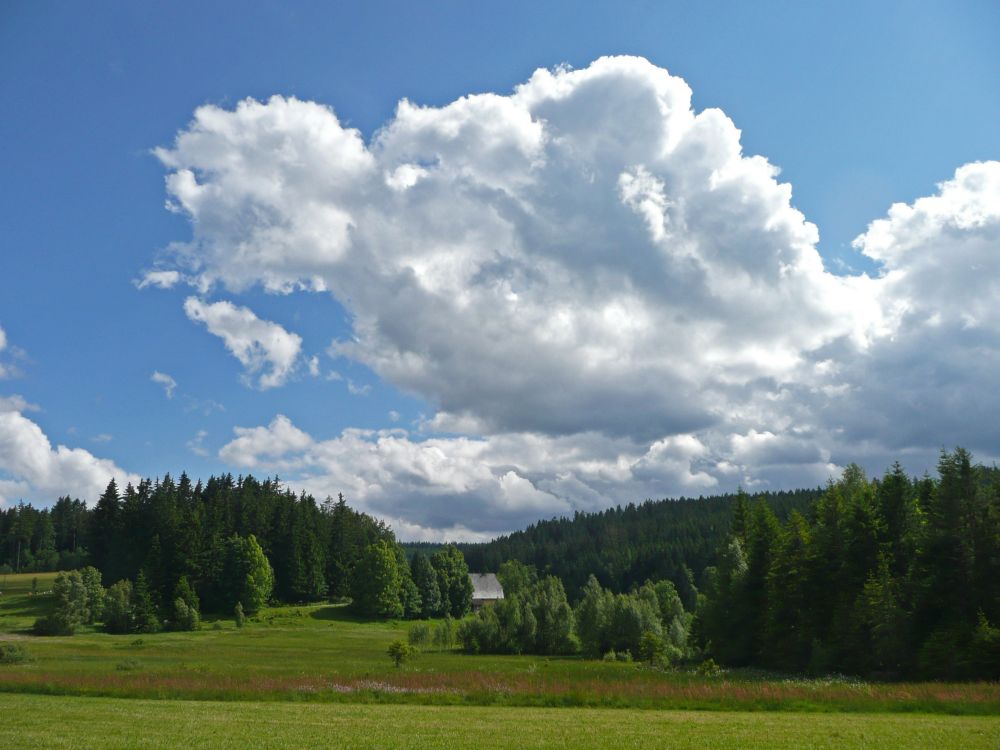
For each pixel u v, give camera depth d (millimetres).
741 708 35844
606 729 27453
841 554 69438
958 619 56094
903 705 34625
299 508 191875
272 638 113188
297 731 26359
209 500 196125
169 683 43031
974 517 59594
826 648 63469
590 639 101188
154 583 140750
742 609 81250
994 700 34438
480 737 25312
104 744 23047
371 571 157500
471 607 196375
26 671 55781
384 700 39375
